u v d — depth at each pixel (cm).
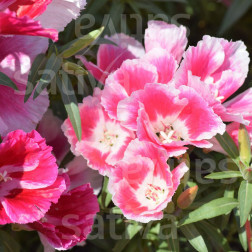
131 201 65
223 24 83
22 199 62
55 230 64
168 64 67
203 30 88
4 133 66
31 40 67
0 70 66
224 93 68
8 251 70
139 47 72
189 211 70
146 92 64
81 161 71
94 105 68
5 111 66
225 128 67
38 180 62
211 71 68
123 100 64
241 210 67
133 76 66
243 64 69
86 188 66
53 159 63
